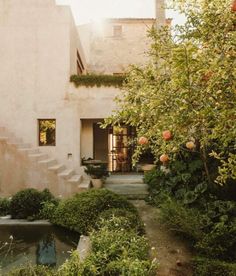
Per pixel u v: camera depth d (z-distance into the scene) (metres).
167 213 7.14
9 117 12.13
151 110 4.02
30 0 12.14
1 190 10.39
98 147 15.01
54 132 12.42
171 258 5.89
